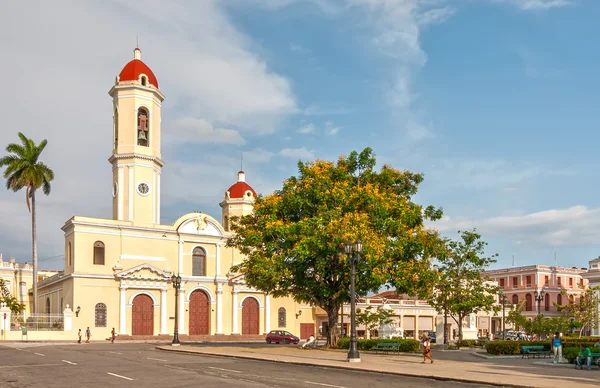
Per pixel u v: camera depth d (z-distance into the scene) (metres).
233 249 72.62
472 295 49.97
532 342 37.56
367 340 40.12
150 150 67.81
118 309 63.31
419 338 76.62
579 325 59.91
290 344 58.78
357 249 30.59
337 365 27.36
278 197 41.28
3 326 56.56
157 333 65.50
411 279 39.84
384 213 38.81
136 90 67.31
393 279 39.69
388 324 59.53
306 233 37.38
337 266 39.22
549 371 25.92
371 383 20.62
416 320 77.19
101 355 34.59
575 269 98.12
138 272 64.50
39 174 64.50
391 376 23.78
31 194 64.38
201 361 30.05
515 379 21.98
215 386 18.98
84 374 22.94
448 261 50.84
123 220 65.44
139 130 67.69
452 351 43.22
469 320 73.62
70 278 62.41
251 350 39.28
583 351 27.86
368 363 28.78
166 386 18.97
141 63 69.00
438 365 28.23
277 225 38.31
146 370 24.62
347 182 40.03
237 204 82.81
